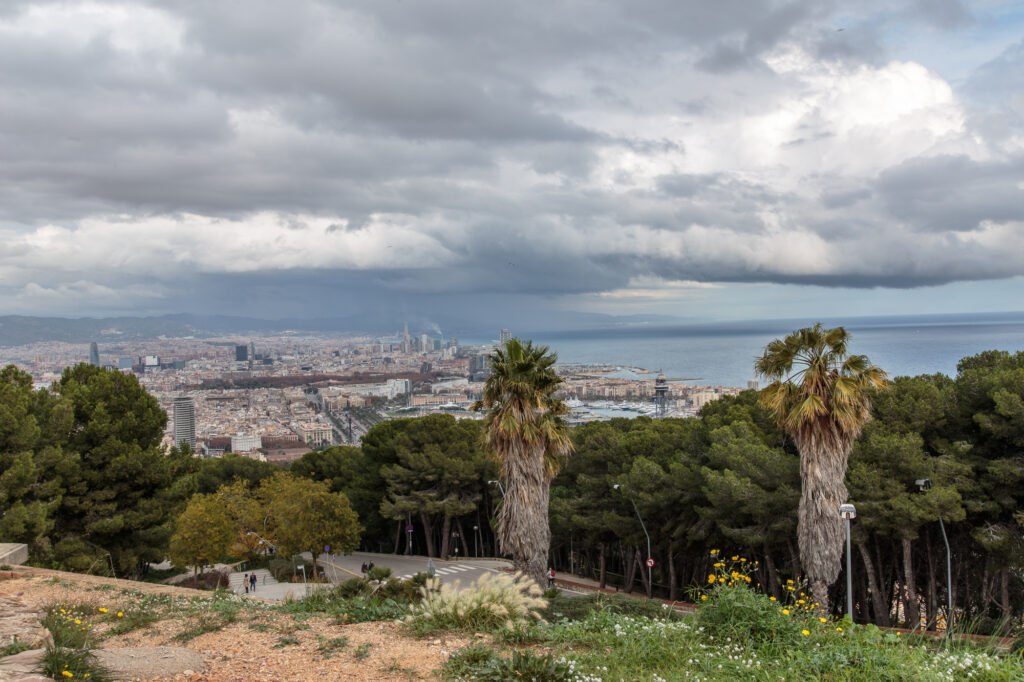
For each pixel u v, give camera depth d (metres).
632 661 6.04
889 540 23.12
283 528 36.31
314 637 6.97
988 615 20.83
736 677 5.61
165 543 23.64
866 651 5.86
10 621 6.66
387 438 46.25
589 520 32.41
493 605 7.55
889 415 21.20
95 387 22.95
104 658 5.75
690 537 26.28
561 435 17.56
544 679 5.38
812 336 15.71
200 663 5.95
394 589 10.53
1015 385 18.73
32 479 18.45
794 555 22.84
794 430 16.06
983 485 18.97
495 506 42.44
